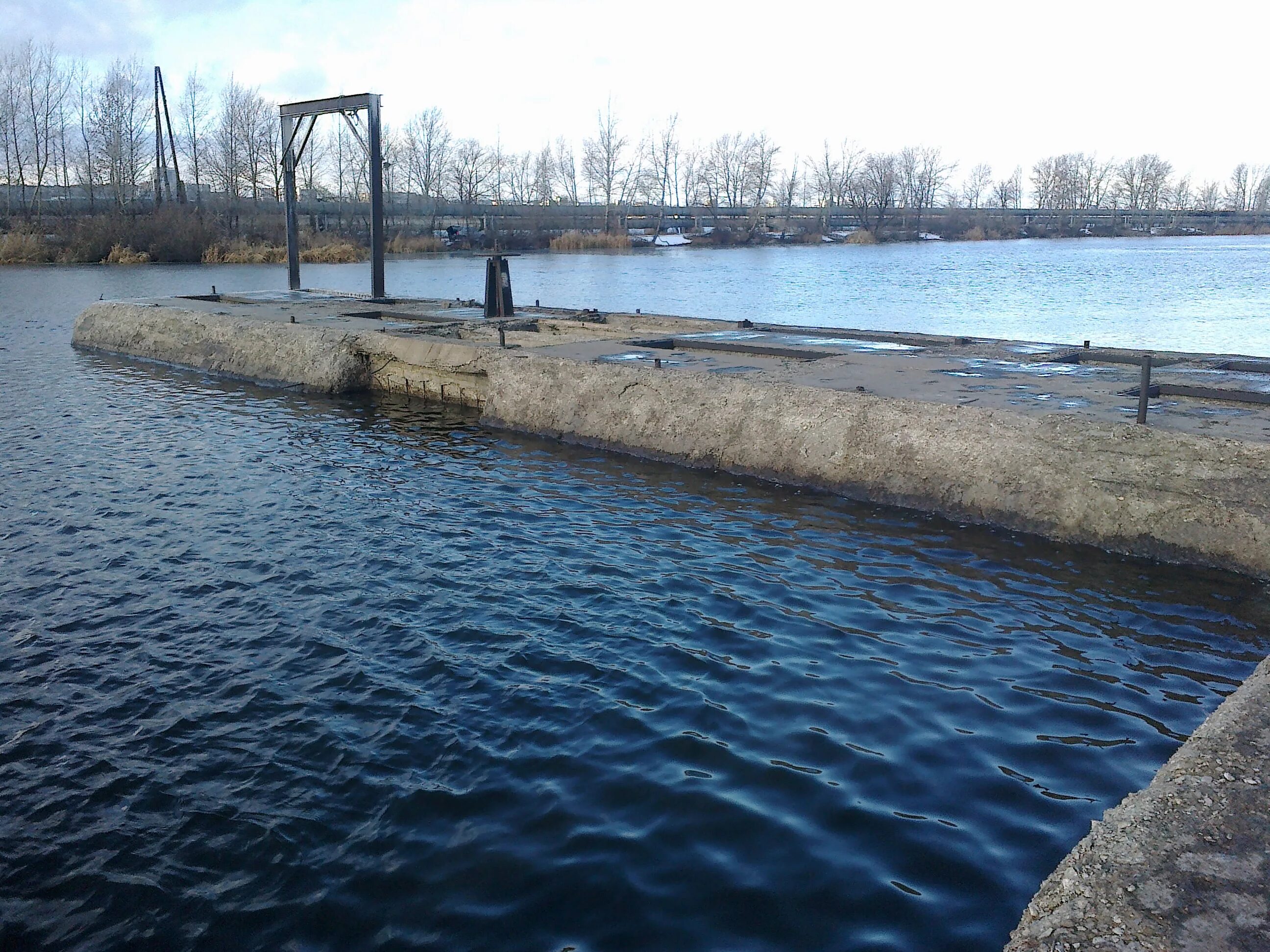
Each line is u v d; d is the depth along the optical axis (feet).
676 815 16.38
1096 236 342.44
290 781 17.72
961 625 24.00
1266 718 15.30
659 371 41.78
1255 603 25.07
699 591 26.22
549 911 14.26
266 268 161.99
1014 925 13.66
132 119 212.84
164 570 28.12
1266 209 437.99
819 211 303.89
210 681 21.56
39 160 215.10
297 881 15.11
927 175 348.18
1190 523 27.61
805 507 33.40
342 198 244.83
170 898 14.83
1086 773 17.52
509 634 23.67
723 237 261.44
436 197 253.44
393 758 18.39
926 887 14.51
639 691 20.77
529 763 18.07
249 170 226.38
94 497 35.19
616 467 39.06
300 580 27.30
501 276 63.57
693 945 13.48
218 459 40.65
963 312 92.84
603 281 133.80
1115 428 30.12
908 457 33.22
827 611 24.89
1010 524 30.55
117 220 174.19
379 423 47.75
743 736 18.90
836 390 37.09
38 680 21.63
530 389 45.47
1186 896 11.35
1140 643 22.89
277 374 58.29
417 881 14.99
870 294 112.78
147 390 57.36
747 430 37.47
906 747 18.47
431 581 27.12
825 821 16.15
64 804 17.16
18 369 64.75
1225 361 41.86
